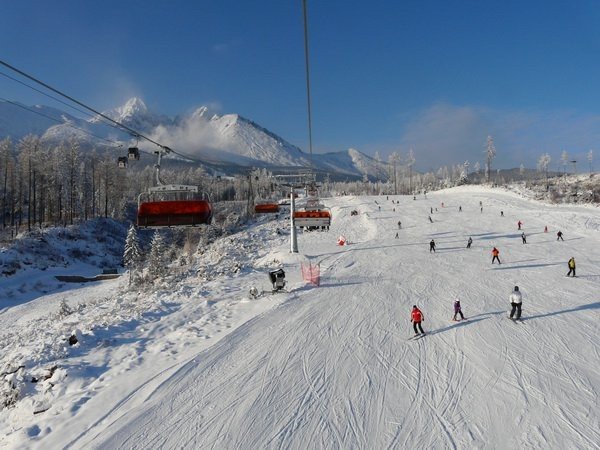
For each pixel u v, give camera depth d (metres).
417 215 76.00
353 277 32.06
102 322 22.55
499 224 63.66
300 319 21.39
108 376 16.05
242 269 37.34
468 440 11.21
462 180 169.25
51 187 87.75
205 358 16.73
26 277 60.12
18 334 31.44
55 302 48.88
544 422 12.02
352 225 72.31
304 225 35.47
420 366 15.80
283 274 27.22
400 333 19.34
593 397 13.38
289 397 13.62
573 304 24.11
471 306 23.80
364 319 21.41
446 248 47.25
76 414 13.45
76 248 76.56
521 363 15.98
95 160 105.69
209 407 13.14
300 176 43.81
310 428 11.88
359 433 11.59
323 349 17.50
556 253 42.97
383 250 46.28
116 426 12.27
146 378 15.46
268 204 44.94
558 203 83.69
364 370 15.48
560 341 18.22
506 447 10.90
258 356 16.88
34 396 15.21
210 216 19.72
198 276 35.62
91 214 102.19
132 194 137.88
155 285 34.88
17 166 87.00
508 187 110.62
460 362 16.11
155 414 12.83
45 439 12.24
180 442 11.41
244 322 21.05
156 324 21.72
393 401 13.29
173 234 97.25
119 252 84.31
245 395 13.81
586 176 122.19
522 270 34.62
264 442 11.28
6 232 77.50
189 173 160.75
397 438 11.34
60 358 17.70
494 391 13.86
